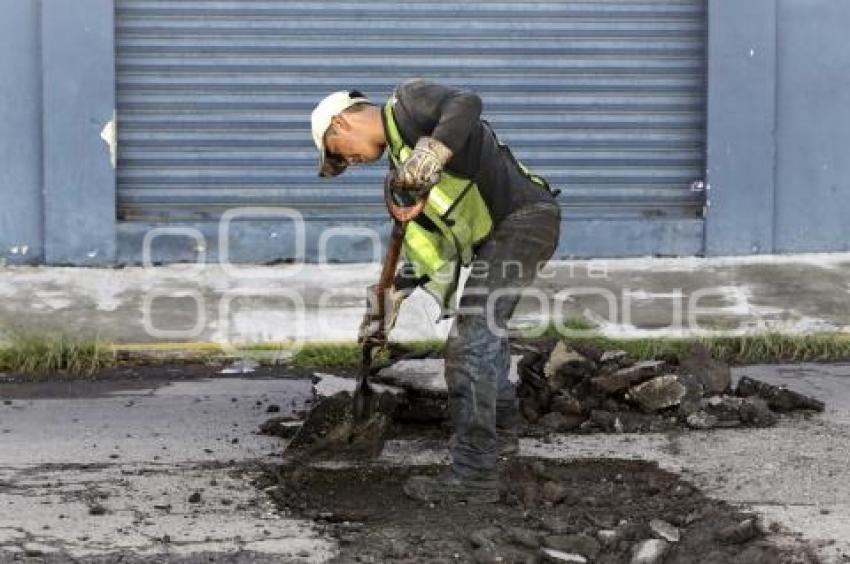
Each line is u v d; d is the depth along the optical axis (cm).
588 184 1845
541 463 1095
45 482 1054
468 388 991
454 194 983
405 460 1097
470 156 977
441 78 1817
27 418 1248
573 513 992
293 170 1808
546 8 1816
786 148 1841
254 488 1044
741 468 1091
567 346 1245
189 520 972
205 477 1068
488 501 1003
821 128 1841
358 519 981
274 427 1191
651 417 1213
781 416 1245
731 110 1823
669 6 1828
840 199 1852
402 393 1155
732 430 1197
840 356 1502
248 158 1800
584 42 1825
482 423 995
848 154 1845
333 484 1056
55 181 1764
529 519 976
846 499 1021
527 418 1201
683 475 1073
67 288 1691
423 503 1006
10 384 1385
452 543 929
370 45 1805
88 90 1759
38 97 1759
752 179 1833
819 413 1256
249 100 1797
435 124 956
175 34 1783
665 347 1450
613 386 1223
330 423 1093
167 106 1791
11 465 1098
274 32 1792
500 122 1830
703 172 1844
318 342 1495
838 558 905
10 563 891
